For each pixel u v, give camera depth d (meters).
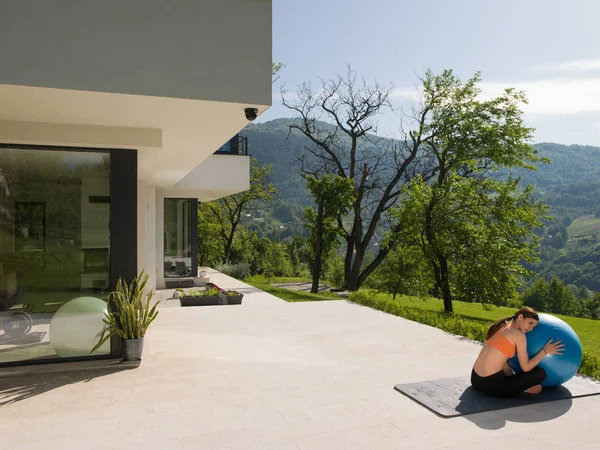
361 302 12.11
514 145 22.06
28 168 6.23
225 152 15.19
